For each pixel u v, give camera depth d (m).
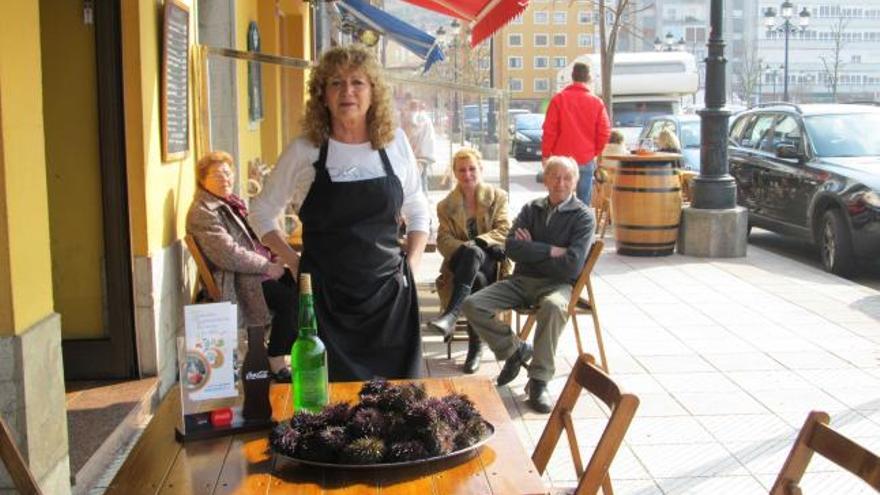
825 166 10.95
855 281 10.46
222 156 6.52
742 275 10.33
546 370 5.92
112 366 5.85
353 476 2.67
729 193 11.59
